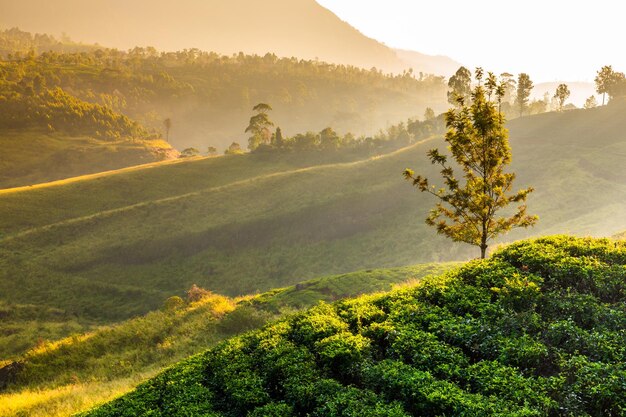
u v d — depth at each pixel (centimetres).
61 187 12156
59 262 8800
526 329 1228
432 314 1405
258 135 18800
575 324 1218
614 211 7588
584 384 969
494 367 1091
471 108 2027
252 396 1200
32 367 3112
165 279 8888
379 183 11681
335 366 1281
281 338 1488
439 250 8288
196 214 10744
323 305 1730
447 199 2139
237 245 9894
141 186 12606
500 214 8619
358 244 9612
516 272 1540
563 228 7225
